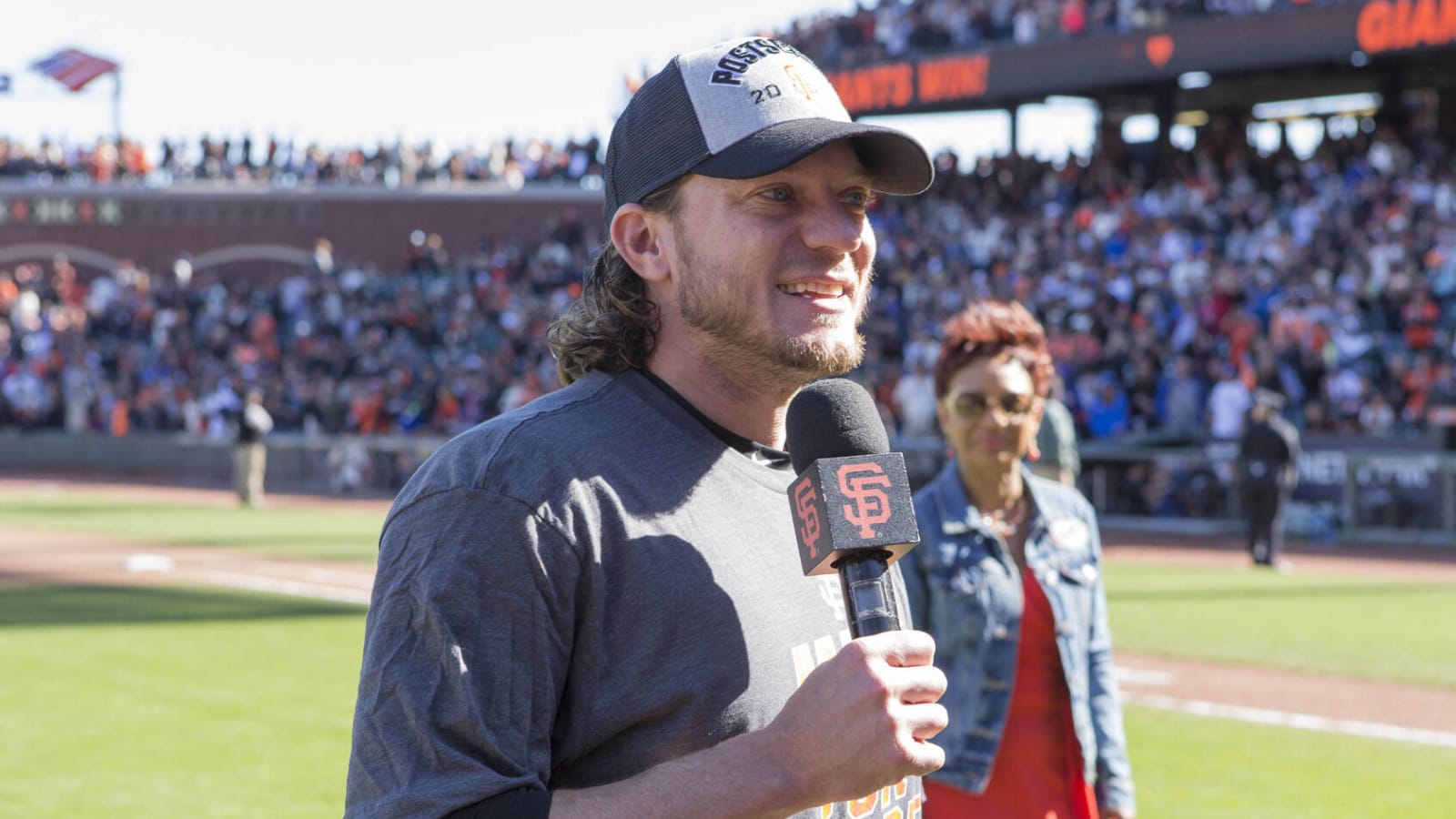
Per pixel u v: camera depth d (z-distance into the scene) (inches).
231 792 270.4
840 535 73.9
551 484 75.3
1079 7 1180.5
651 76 84.4
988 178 1315.2
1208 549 729.0
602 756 75.7
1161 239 1064.8
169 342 1497.3
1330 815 253.6
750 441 83.9
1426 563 660.7
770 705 76.8
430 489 75.2
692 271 81.3
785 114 79.1
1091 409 869.2
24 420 1443.2
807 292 81.5
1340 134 1262.3
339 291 1549.0
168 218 1724.9
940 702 153.6
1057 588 154.7
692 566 76.9
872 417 80.4
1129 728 322.7
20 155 1747.0
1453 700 350.6
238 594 539.5
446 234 1722.4
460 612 72.4
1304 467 794.8
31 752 299.4
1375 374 852.0
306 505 1010.1
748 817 68.9
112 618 479.8
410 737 71.5
